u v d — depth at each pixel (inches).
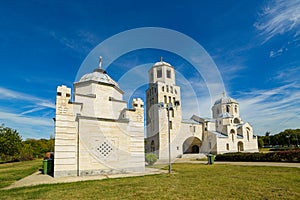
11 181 457.7
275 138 3157.0
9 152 1382.9
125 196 290.0
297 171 501.7
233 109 1984.5
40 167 832.9
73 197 289.4
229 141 1678.2
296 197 264.7
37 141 2380.7
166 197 280.7
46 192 323.6
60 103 527.2
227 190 313.4
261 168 595.2
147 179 436.1
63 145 510.9
